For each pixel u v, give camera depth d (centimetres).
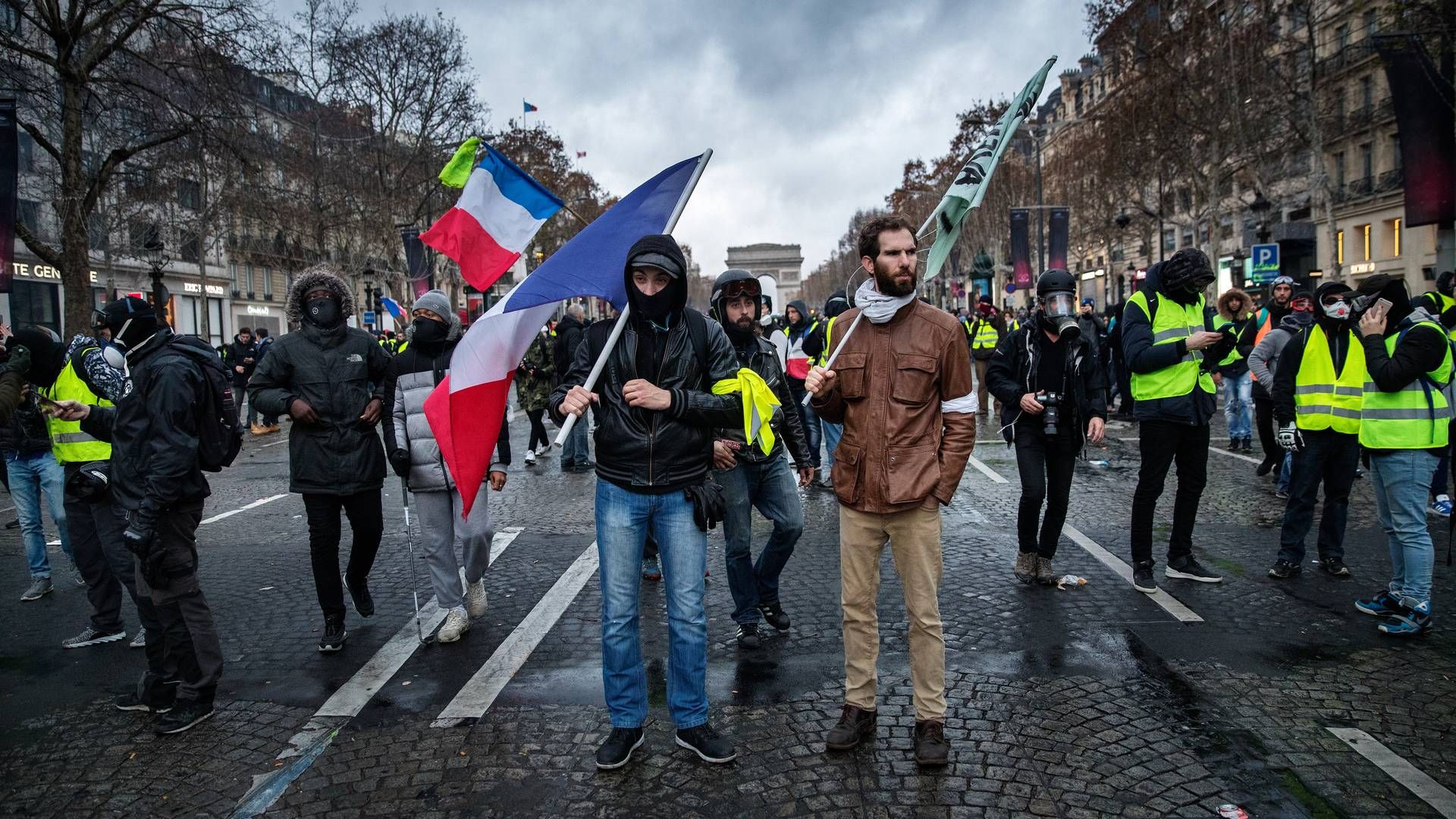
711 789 332
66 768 362
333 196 3481
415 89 3562
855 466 355
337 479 481
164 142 1830
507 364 422
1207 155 3200
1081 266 6066
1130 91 3055
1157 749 352
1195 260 535
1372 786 321
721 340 359
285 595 598
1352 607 518
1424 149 1358
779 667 447
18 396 506
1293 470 577
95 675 467
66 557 723
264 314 4944
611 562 348
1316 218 2827
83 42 1872
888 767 343
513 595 584
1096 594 552
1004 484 946
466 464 415
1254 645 461
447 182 479
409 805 326
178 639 395
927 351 351
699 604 352
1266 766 337
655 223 407
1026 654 454
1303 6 2638
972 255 5044
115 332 417
